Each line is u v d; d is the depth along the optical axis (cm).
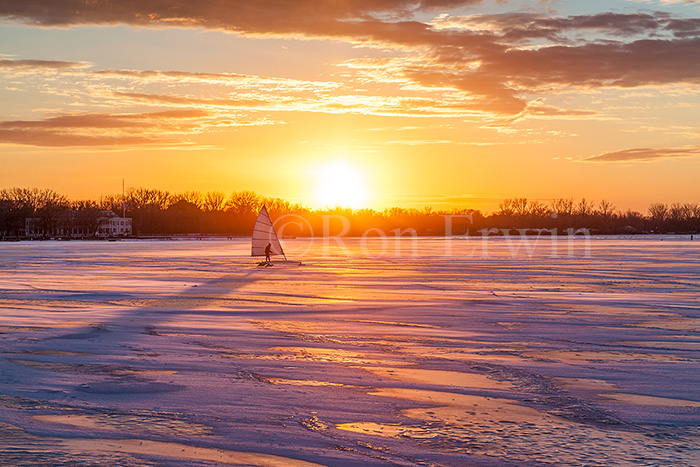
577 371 1516
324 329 2128
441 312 2575
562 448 995
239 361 1597
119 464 905
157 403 1212
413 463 930
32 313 2491
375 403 1230
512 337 1986
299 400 1241
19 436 1019
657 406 1227
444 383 1390
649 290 3541
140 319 2342
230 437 1030
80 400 1227
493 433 1064
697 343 1897
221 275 4659
